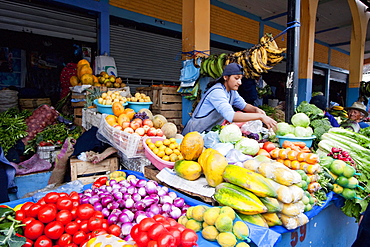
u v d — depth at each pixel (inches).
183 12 192.2
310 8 308.0
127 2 271.9
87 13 256.5
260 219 59.8
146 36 301.0
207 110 121.3
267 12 403.5
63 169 137.1
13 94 203.5
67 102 218.7
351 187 89.4
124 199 70.6
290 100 127.0
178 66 337.1
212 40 359.9
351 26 475.2
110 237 51.7
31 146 151.2
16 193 129.3
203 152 75.6
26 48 233.6
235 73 111.5
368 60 753.0
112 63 257.8
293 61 125.5
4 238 50.3
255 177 61.3
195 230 60.2
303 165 78.4
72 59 261.6
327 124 123.3
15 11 218.1
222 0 359.3
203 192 68.7
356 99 443.2
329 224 90.6
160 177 84.4
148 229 52.6
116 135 112.7
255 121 115.8
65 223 58.7
